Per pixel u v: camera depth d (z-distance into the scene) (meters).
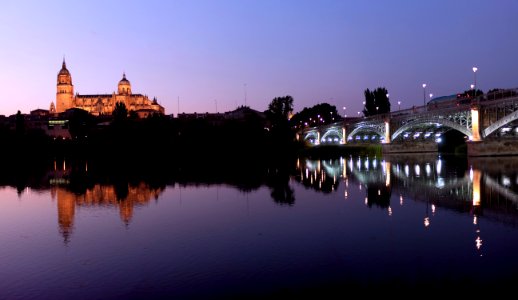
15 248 30.02
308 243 29.20
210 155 153.00
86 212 43.06
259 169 91.62
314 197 49.34
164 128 181.75
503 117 103.88
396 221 35.28
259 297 20.75
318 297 20.59
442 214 37.78
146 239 31.62
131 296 21.25
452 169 81.75
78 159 153.00
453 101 138.12
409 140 158.88
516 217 36.09
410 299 20.11
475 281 21.84
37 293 21.92
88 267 25.59
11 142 192.88
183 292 21.55
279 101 181.88
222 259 26.28
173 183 66.50
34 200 52.09
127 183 68.00
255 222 36.41
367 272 23.45
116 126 188.38
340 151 159.88
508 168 79.69
